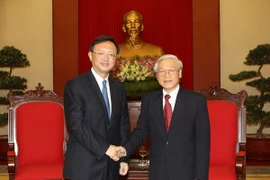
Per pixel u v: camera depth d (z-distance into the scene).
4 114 6.55
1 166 6.07
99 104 2.84
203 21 7.01
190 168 2.85
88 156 2.81
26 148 4.09
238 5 7.25
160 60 2.92
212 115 4.04
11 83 6.42
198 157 2.83
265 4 7.23
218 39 7.00
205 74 7.01
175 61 2.90
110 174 2.89
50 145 4.16
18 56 6.57
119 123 3.02
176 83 2.92
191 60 7.17
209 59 7.01
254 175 5.53
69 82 2.91
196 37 7.02
